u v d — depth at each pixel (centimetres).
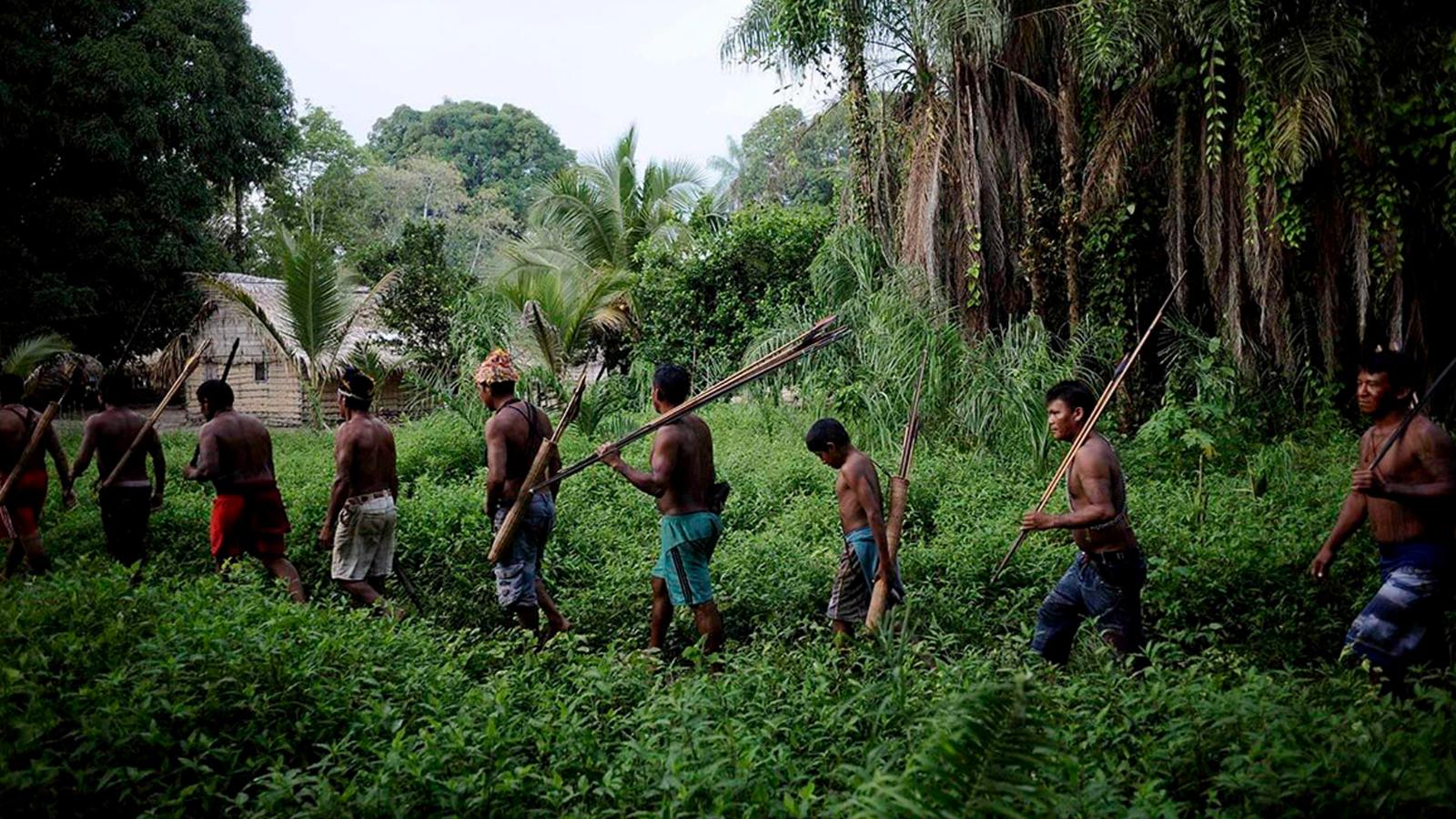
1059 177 1600
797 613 697
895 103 1678
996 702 300
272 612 527
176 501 1023
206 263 2888
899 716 400
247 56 3008
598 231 2719
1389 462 526
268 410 2984
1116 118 1410
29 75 2556
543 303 1912
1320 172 1294
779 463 1175
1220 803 334
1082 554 570
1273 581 673
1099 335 1450
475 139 8119
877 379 1240
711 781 342
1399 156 1264
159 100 2731
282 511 796
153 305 2825
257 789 399
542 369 1652
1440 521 510
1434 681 491
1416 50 1216
